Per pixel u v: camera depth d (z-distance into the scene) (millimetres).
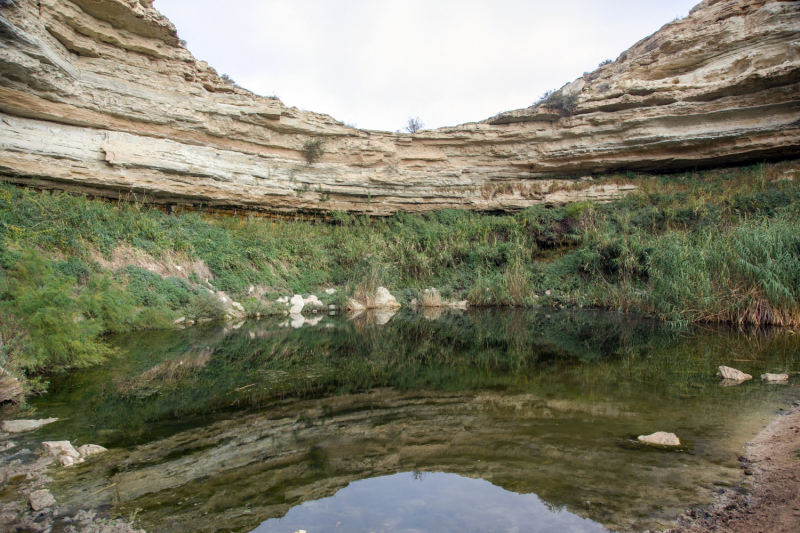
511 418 4527
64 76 14250
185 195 17516
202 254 15391
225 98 19125
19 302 6434
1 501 3043
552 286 17000
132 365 7457
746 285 10336
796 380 5664
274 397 5594
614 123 22016
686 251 12047
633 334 9742
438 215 23531
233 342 9742
